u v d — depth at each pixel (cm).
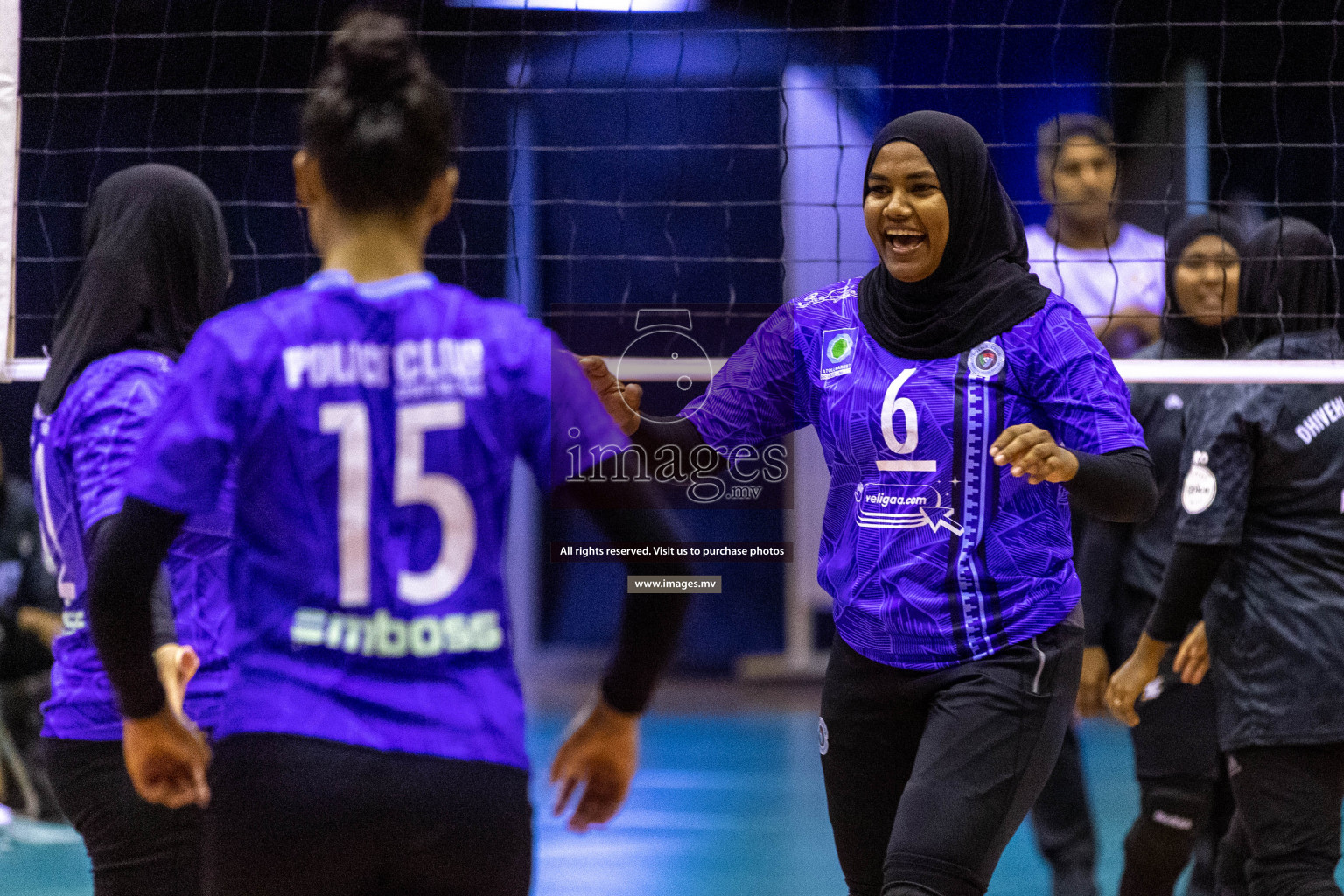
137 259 920
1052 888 1549
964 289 988
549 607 4544
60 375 903
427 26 2730
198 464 622
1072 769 1531
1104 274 1791
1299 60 3209
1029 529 968
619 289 3938
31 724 2306
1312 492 1168
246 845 603
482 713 620
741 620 4353
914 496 975
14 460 2464
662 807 2250
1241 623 1188
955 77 3488
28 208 2570
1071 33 3366
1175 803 1380
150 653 683
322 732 603
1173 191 3238
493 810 614
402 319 635
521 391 644
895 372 988
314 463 618
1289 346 1238
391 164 648
